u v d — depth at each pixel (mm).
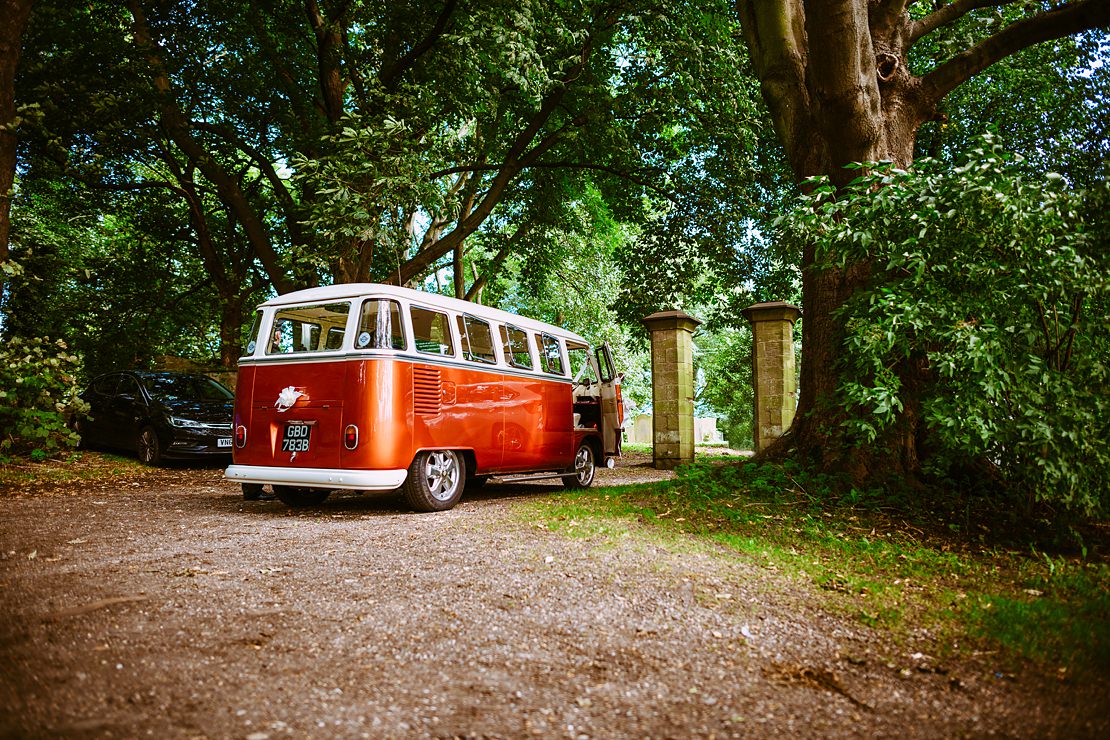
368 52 13766
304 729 2203
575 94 14156
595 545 4867
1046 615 3365
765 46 7945
